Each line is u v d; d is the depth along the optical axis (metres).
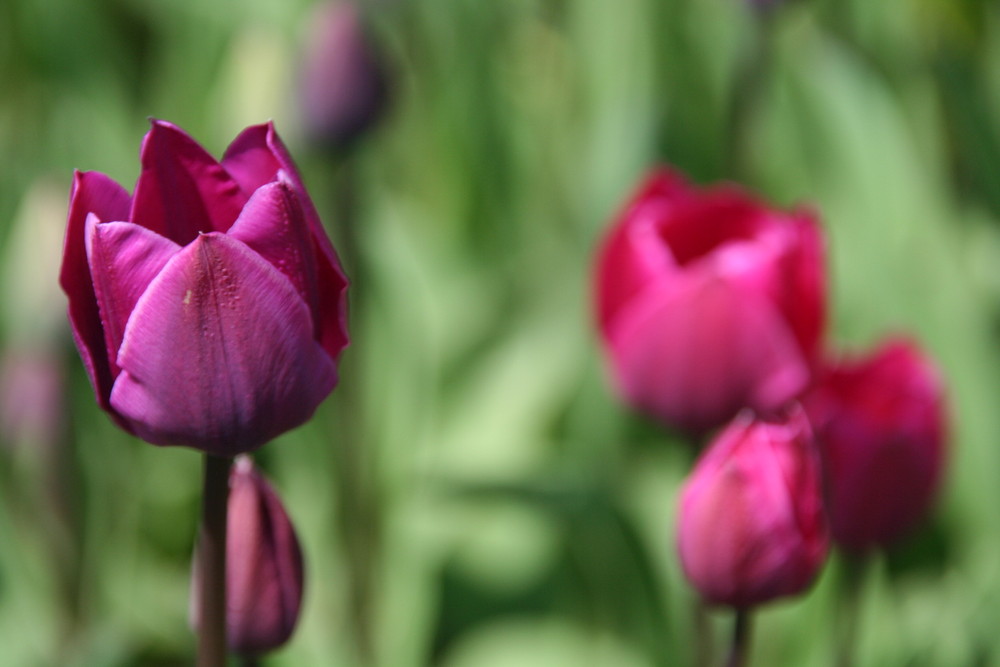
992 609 1.17
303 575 0.98
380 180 1.66
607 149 1.36
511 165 1.62
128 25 1.94
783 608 1.23
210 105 1.59
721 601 1.02
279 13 1.65
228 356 0.92
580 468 1.25
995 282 1.39
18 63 1.80
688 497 1.01
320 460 1.33
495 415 1.41
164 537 1.40
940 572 1.28
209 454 0.94
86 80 1.72
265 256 0.92
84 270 0.92
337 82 1.25
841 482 1.07
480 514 1.37
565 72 1.75
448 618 1.33
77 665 1.18
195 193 0.93
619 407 1.33
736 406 1.09
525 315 1.48
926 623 1.21
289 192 0.92
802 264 1.08
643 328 1.09
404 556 1.28
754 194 1.33
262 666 1.22
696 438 1.11
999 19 1.60
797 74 1.43
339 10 1.25
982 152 1.42
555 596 1.32
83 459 1.27
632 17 1.57
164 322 0.91
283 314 0.92
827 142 1.42
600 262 1.11
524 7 1.84
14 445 1.23
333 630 1.27
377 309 1.37
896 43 1.59
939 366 1.26
